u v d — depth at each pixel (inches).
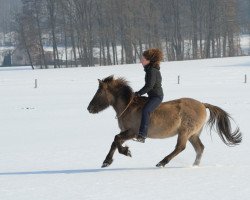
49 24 4065.0
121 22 3996.1
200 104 474.0
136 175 438.0
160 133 460.1
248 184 392.8
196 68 2632.9
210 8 4281.5
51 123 903.1
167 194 365.1
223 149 582.2
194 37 4335.6
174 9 4276.6
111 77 477.7
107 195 365.7
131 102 464.4
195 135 477.1
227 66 2684.5
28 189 394.0
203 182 403.5
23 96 1542.8
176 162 506.6
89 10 4104.3
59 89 1781.5
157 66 464.8
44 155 567.2
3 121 960.9
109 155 464.1
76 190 385.1
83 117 982.4
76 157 548.7
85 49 4062.5
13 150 611.2
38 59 3981.3
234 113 967.0
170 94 1425.9
